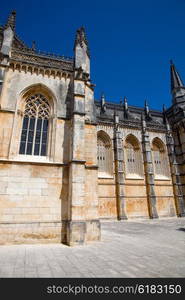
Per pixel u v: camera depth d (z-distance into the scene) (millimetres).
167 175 46406
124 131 45094
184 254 10625
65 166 15102
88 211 14539
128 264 8625
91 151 16297
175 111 57094
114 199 38688
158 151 48250
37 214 13477
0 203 12922
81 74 17000
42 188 14078
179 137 51344
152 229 22938
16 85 15953
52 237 13242
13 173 13711
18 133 15055
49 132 16031
